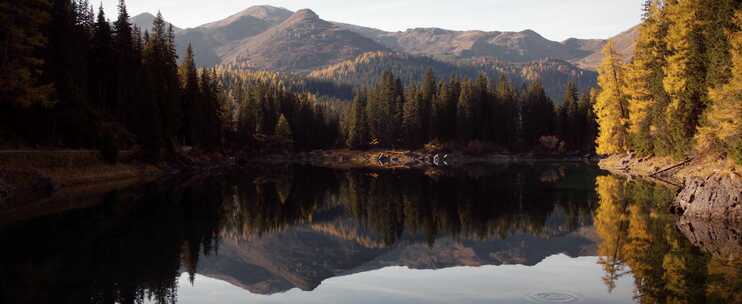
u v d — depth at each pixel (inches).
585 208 1214.9
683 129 1819.6
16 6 1448.1
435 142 4837.6
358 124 5049.2
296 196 1670.8
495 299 536.4
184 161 2787.9
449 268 706.8
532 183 1930.4
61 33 2186.3
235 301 563.8
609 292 540.1
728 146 1422.2
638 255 705.0
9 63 1445.6
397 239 968.9
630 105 2333.9
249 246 906.1
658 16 2123.5
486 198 1502.2
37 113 1833.2
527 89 5807.1
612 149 2591.0
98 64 2689.5
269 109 5177.2
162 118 2677.2
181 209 1253.7
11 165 1427.2
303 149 5418.3
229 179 2249.0
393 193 1723.7
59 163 1692.9
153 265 705.6
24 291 563.2
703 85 1738.4
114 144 2046.0
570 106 4953.3
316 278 673.6
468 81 5108.3
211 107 3459.6
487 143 4864.7
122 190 1601.9
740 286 539.2
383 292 589.9
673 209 1069.8
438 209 1323.8
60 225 956.0
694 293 517.3
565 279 606.2
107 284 603.2
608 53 2578.7
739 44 1349.7
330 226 1143.0
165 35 3282.5
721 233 837.2
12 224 952.3
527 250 804.6
